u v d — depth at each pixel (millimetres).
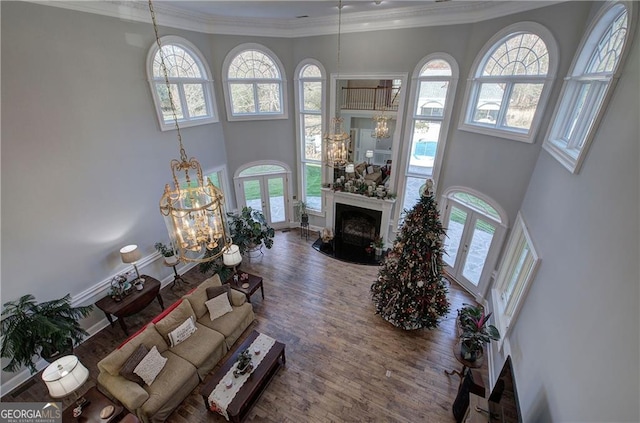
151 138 5137
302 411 3617
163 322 3986
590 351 1915
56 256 4070
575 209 2629
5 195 3479
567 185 2932
